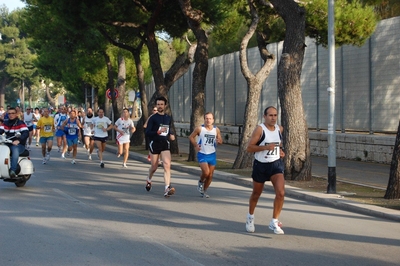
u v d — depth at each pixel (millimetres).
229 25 23641
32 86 95125
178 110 38125
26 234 8305
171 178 15891
